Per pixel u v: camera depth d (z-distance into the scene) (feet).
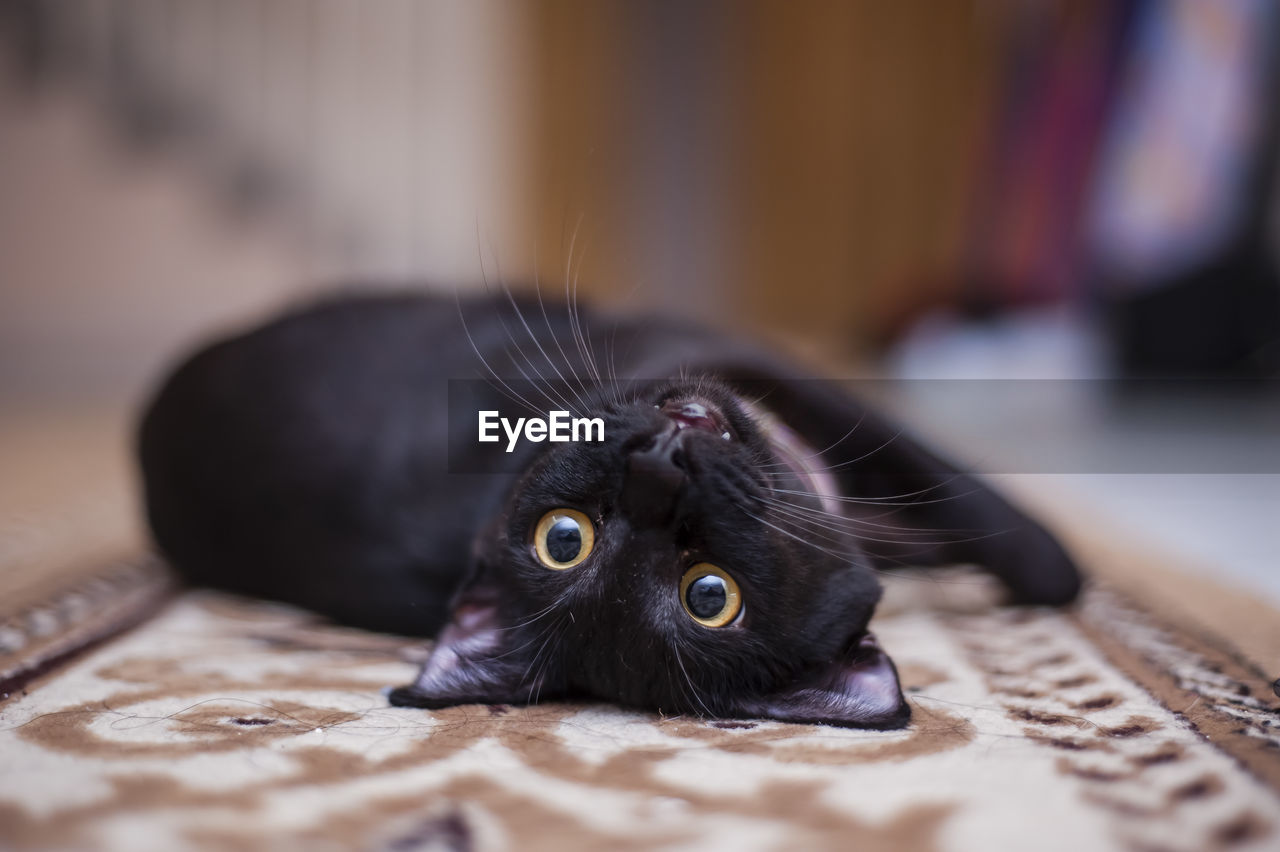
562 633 1.24
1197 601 1.60
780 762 1.07
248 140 4.53
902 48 5.67
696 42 5.76
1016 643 1.42
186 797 0.99
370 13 4.71
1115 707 1.19
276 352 1.67
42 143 4.23
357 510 1.53
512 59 5.24
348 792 1.01
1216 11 3.34
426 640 1.48
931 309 4.16
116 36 4.24
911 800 0.99
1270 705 1.19
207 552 1.66
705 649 1.21
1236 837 0.93
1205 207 3.58
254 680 1.30
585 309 1.80
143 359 4.44
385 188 4.83
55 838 0.93
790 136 5.83
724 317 5.88
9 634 1.43
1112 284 3.84
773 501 1.26
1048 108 3.79
